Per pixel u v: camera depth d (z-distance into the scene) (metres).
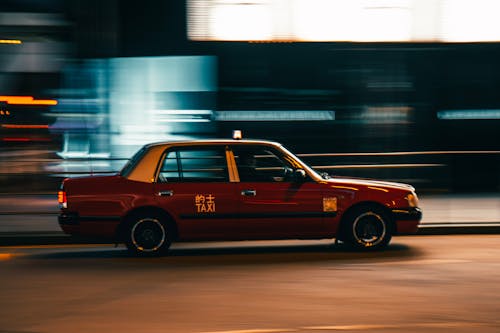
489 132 24.33
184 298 9.56
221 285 10.39
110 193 12.94
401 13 23.84
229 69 23.86
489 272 11.21
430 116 24.11
